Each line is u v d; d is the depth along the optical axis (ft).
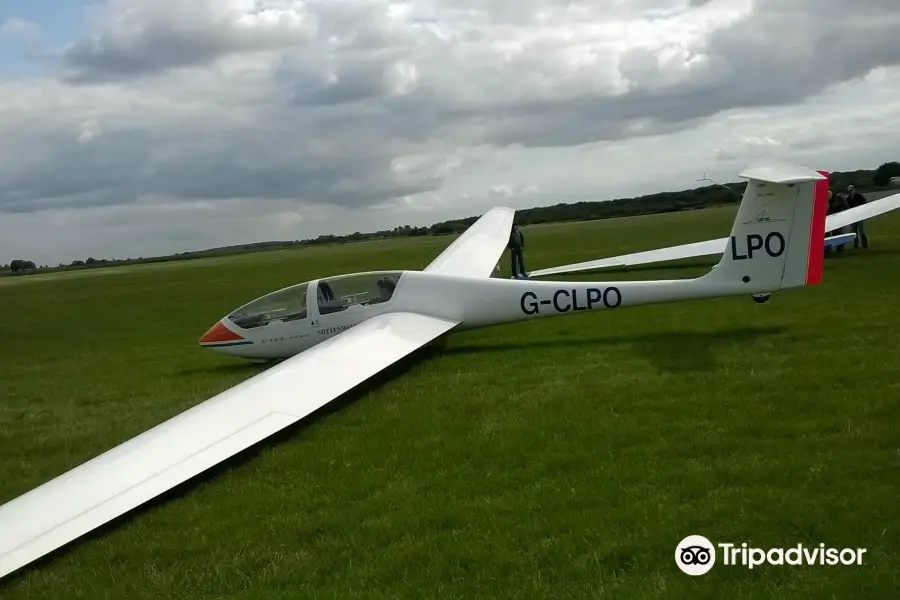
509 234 51.60
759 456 16.03
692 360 25.40
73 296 109.60
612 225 180.14
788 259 27.94
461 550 13.07
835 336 27.02
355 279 32.07
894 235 67.46
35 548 13.12
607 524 13.56
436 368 28.27
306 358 24.47
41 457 22.39
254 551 13.96
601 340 31.22
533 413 20.89
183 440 17.31
